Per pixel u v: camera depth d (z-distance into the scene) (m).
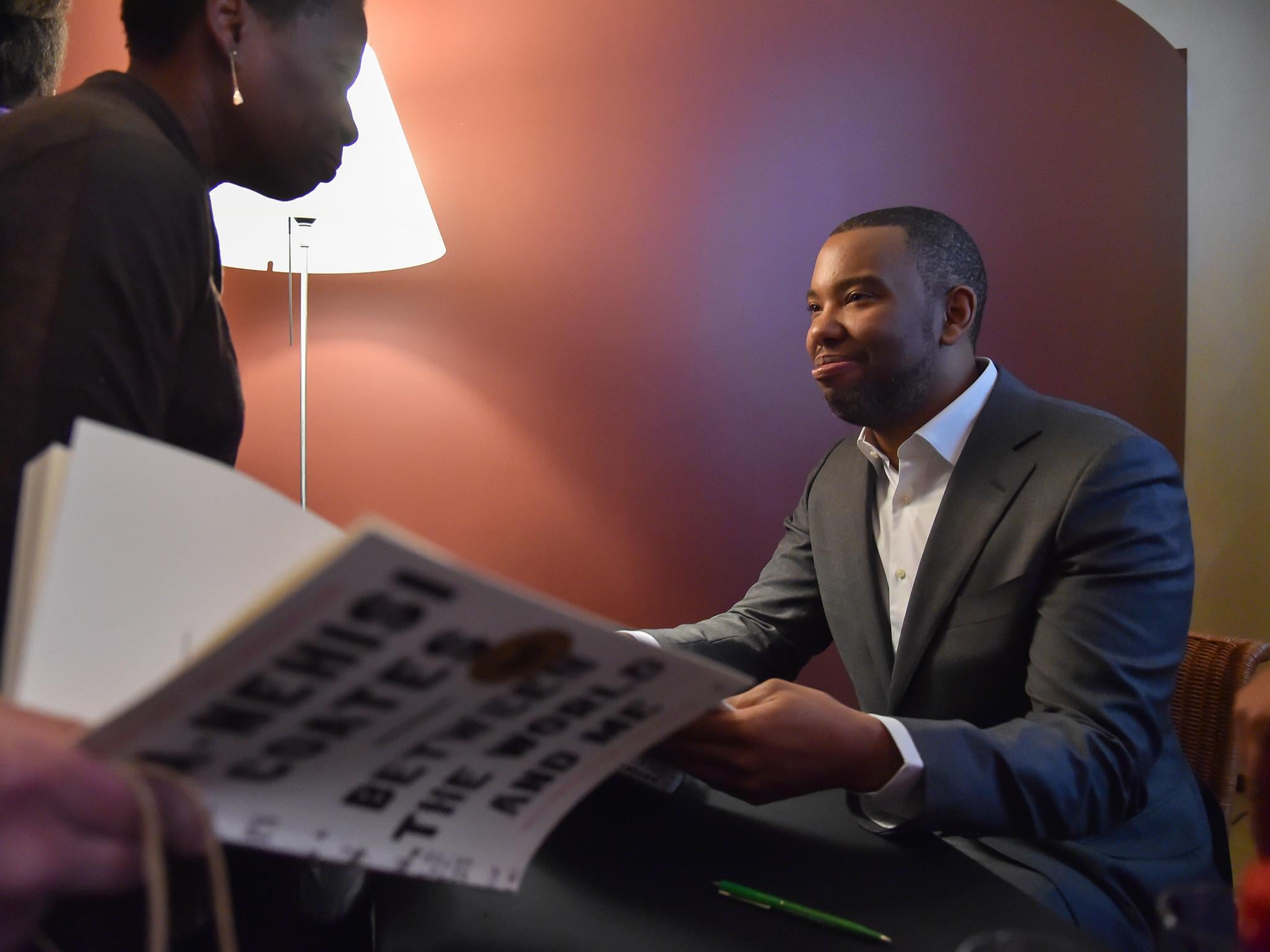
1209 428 2.75
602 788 0.74
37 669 0.37
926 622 1.01
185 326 0.67
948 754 0.68
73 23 1.76
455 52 1.89
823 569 1.20
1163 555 0.92
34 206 0.56
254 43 0.74
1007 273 2.16
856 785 0.66
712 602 1.98
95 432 0.39
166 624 0.41
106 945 0.53
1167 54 2.52
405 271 1.88
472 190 1.90
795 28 2.00
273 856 0.69
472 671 0.36
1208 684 1.14
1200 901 0.42
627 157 1.95
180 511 0.42
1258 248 2.70
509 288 1.92
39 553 0.39
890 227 1.10
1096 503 0.93
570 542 1.95
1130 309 2.37
